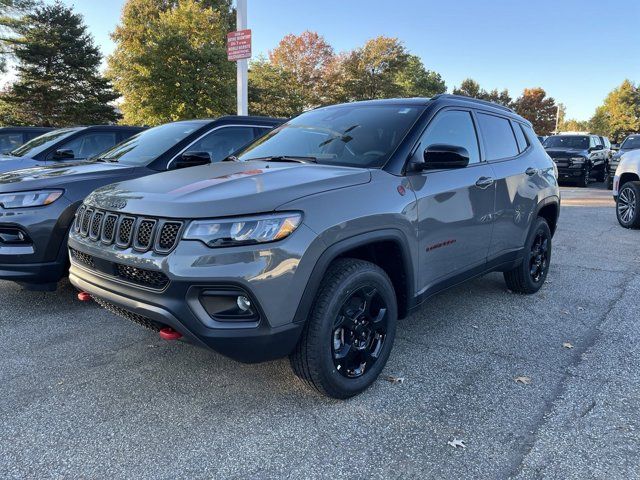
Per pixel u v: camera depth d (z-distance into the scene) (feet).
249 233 7.65
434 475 7.30
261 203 7.88
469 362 11.02
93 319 13.43
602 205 39.73
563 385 9.99
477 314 14.14
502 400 9.40
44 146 22.59
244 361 8.09
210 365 10.77
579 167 57.00
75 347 11.67
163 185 9.23
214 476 7.27
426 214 10.37
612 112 223.10
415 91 184.44
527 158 14.99
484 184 12.31
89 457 7.68
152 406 9.15
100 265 9.02
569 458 7.68
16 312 13.96
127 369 10.58
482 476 7.28
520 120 15.72
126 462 7.57
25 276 13.37
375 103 12.73
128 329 12.75
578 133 64.90
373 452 7.84
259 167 10.32
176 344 11.83
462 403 9.29
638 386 9.95
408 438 8.20
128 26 124.36
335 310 8.63
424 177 10.57
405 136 10.66
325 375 8.71
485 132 13.32
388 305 9.75
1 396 9.45
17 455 7.71
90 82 110.83
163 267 7.79
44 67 106.32
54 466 7.47
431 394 9.61
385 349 9.87
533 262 15.76
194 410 9.03
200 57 86.58
